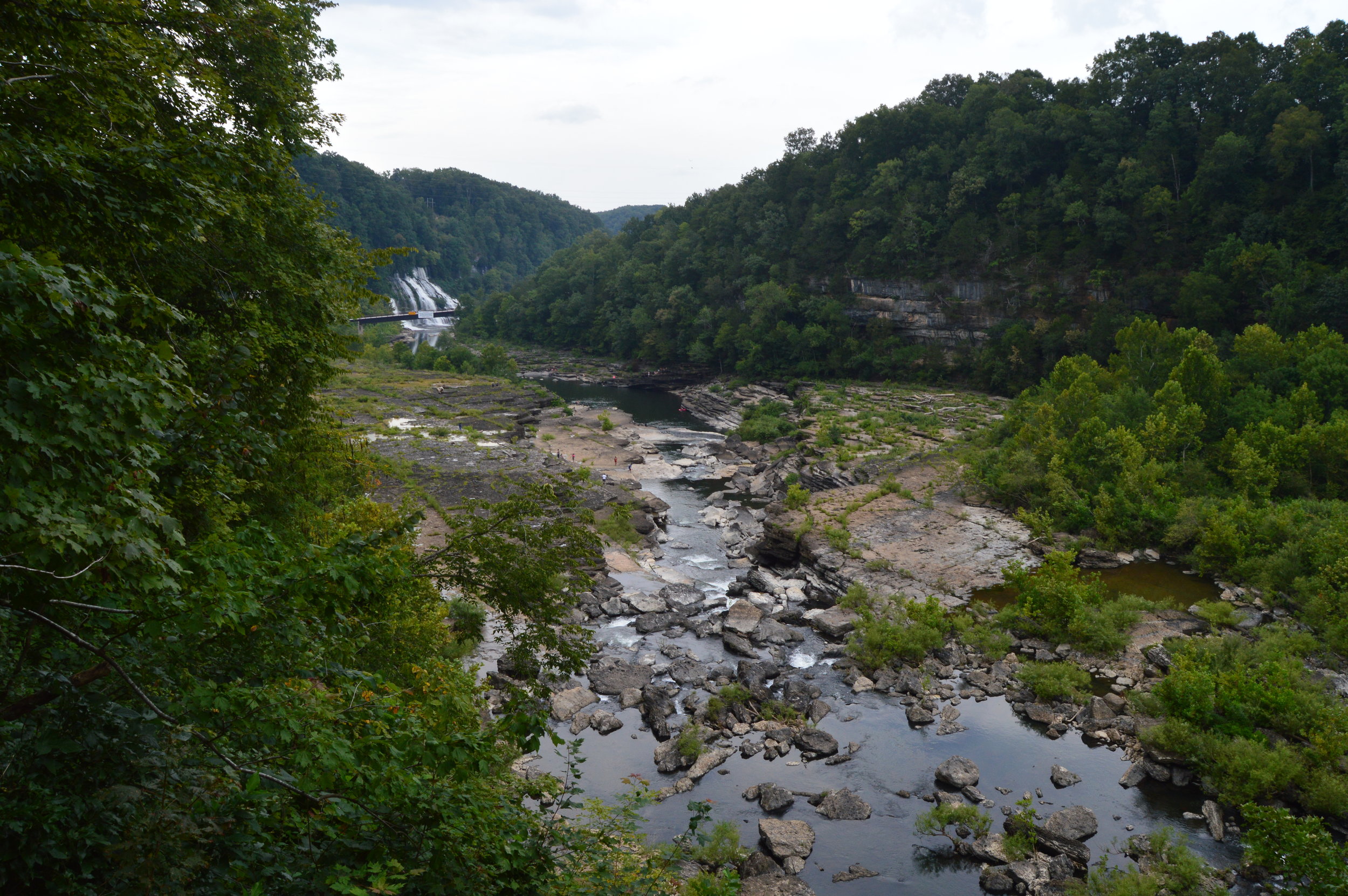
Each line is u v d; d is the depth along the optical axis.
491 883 8.95
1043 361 107.75
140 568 6.93
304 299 18.16
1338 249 93.38
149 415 6.86
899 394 109.25
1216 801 25.52
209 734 8.40
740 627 39.59
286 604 8.82
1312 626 37.09
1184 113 116.25
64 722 7.58
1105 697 31.56
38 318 6.06
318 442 18.70
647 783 14.02
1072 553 42.06
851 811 25.17
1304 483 51.16
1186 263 105.44
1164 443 54.84
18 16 8.53
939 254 126.19
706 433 103.69
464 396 99.12
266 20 18.47
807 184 155.25
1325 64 106.19
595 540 14.77
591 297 179.75
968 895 21.77
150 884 7.12
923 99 156.88
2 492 5.78
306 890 8.05
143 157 8.70
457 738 8.54
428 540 47.38
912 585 43.94
